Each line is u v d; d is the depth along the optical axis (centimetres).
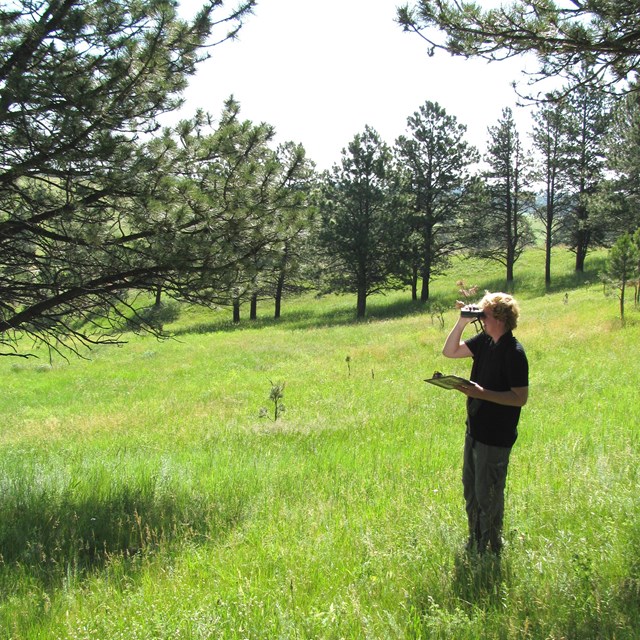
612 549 394
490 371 421
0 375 3008
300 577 397
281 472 766
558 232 5362
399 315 4700
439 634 312
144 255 781
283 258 845
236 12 809
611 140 3691
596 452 677
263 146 818
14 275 813
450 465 723
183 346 3638
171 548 497
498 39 536
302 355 2711
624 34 511
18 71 694
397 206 4675
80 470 838
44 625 363
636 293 2548
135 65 750
